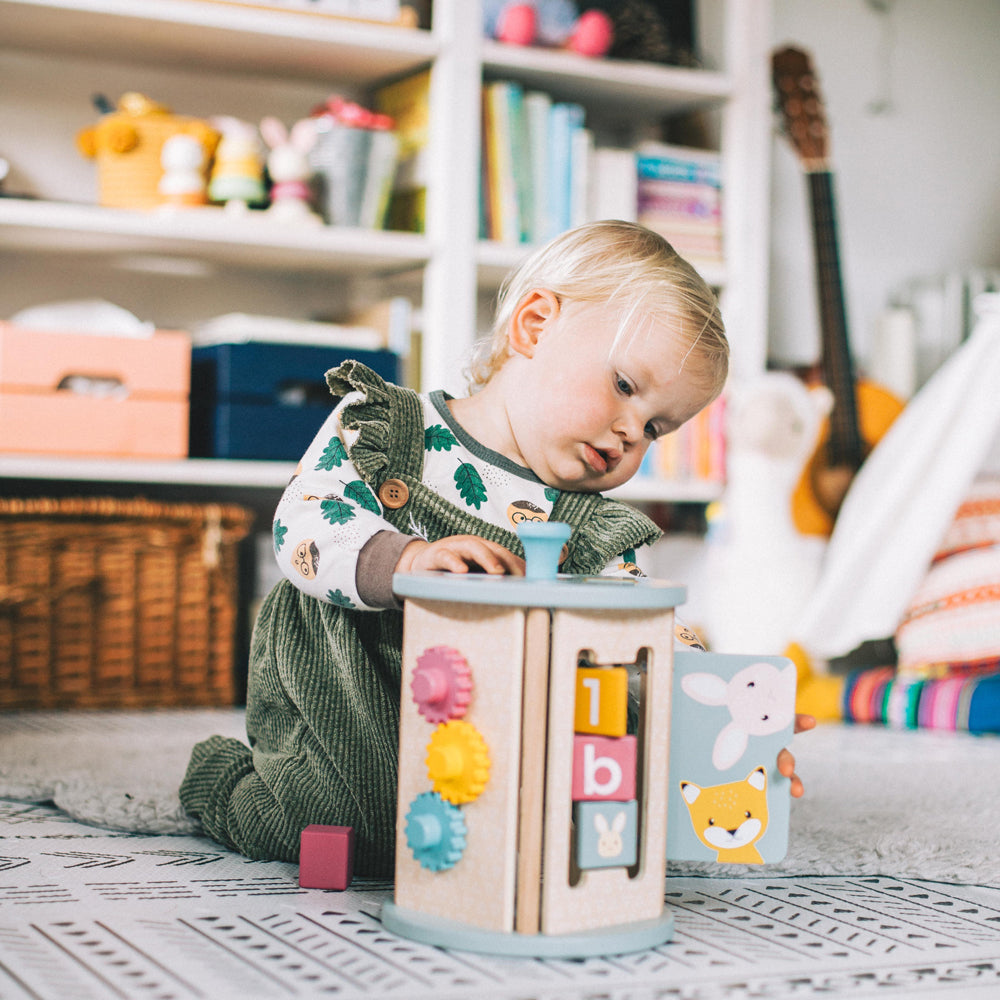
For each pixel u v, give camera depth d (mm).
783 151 2506
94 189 2094
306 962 668
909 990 661
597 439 881
